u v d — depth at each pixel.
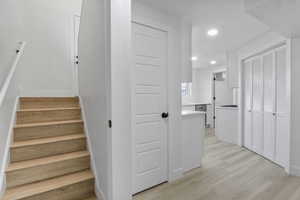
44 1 3.50
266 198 2.14
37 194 1.68
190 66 2.97
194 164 3.06
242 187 2.40
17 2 2.79
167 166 2.59
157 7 2.38
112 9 1.56
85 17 2.43
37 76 3.43
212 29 3.19
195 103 7.59
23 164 1.88
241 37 3.62
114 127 1.57
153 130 2.43
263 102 3.65
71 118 2.73
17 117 2.36
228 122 4.81
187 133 2.95
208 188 2.38
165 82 2.57
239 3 2.28
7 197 1.61
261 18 2.12
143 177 2.32
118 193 1.59
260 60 3.75
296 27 2.36
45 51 3.51
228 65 4.84
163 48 2.54
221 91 6.54
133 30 2.21
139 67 2.28
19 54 2.44
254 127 3.94
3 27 2.13
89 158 2.19
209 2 2.25
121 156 1.61
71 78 3.74
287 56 2.84
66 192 1.83
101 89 1.81
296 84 2.75
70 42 3.73
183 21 2.83
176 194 2.24
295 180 2.59
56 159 2.03
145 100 2.35
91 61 2.18
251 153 3.87
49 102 2.86
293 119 2.77
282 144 3.08
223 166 3.15
